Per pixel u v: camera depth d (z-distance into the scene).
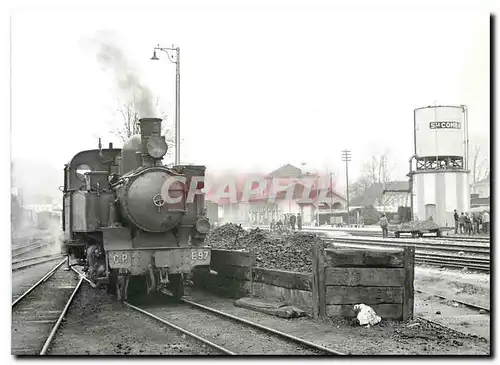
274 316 11.29
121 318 11.74
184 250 13.55
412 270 10.74
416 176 35.69
